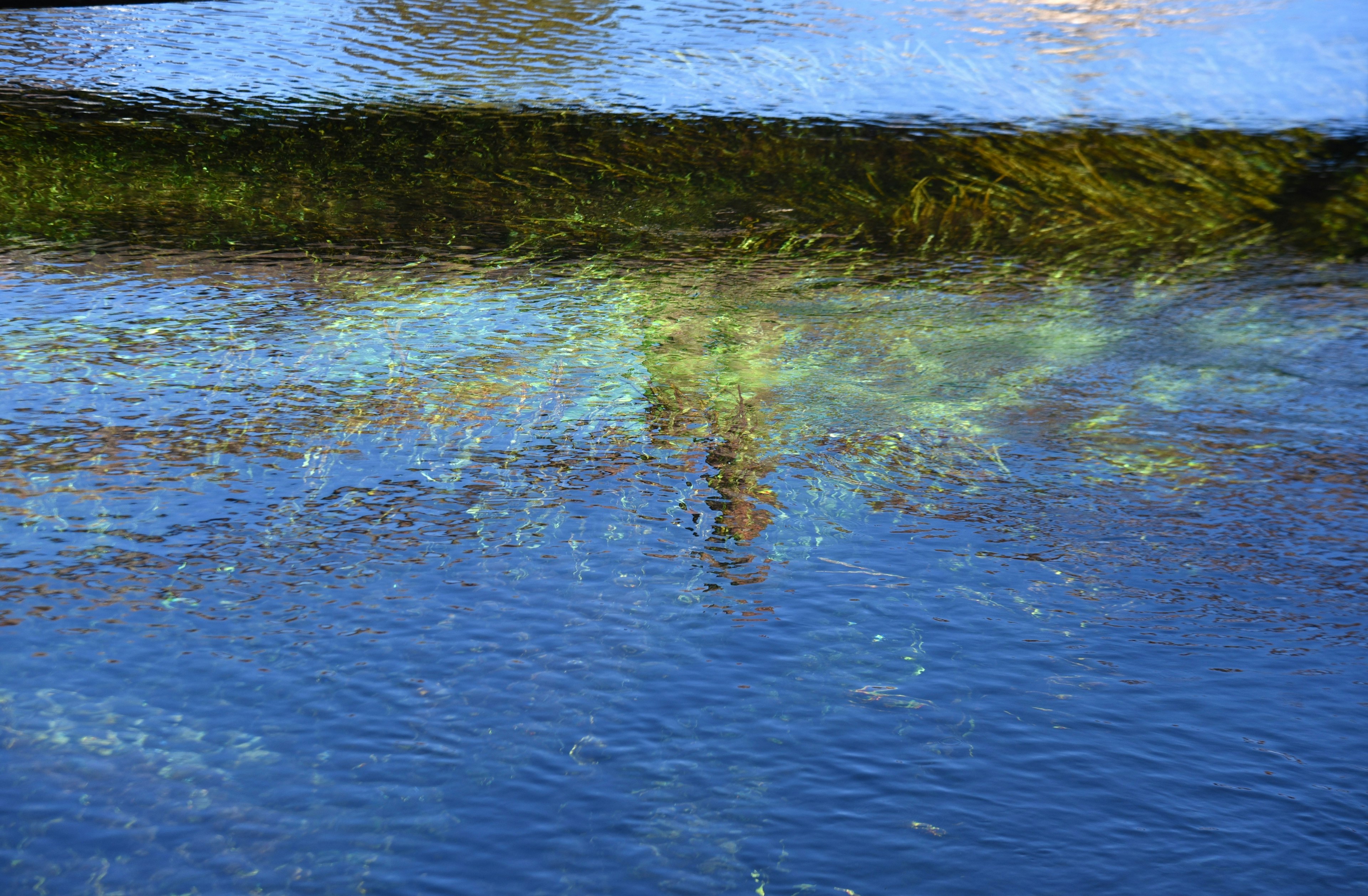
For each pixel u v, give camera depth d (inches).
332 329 279.1
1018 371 273.0
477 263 332.2
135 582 173.8
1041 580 183.3
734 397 252.1
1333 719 149.3
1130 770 139.3
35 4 504.4
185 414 230.1
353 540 188.7
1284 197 381.4
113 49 457.7
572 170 386.6
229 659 156.7
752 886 121.0
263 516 194.7
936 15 527.8
